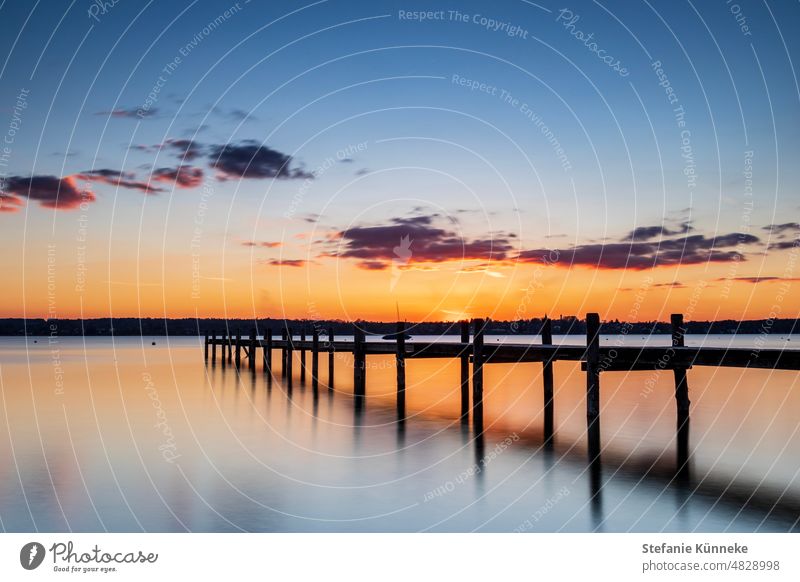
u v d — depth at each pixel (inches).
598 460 469.7
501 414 687.1
